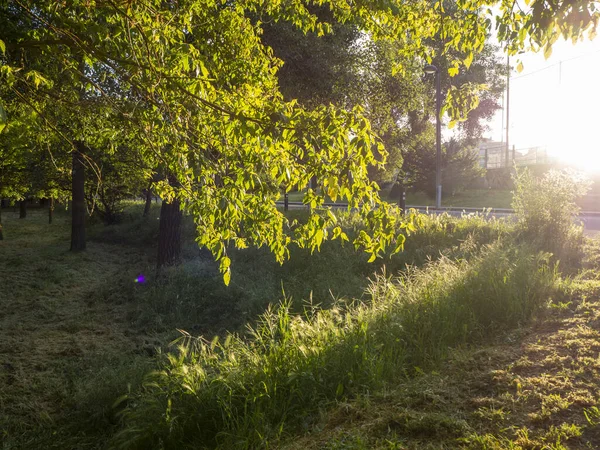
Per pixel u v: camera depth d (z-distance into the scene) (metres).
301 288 10.54
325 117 3.30
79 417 6.19
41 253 18.97
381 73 14.35
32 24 5.44
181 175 4.18
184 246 15.64
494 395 3.93
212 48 5.07
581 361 4.35
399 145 19.33
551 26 2.84
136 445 4.59
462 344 5.46
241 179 3.54
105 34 3.91
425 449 3.21
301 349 4.98
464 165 31.86
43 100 5.32
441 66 20.20
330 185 3.32
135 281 13.33
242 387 4.66
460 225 12.47
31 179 19.80
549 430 3.29
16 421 6.29
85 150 14.16
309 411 4.34
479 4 4.09
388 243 3.54
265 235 3.85
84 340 9.49
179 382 4.95
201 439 4.46
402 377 4.79
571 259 8.85
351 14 5.34
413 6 4.93
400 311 6.19
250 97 4.16
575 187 10.16
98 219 28.02
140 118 4.40
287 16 5.55
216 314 10.38
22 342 9.43
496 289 6.36
